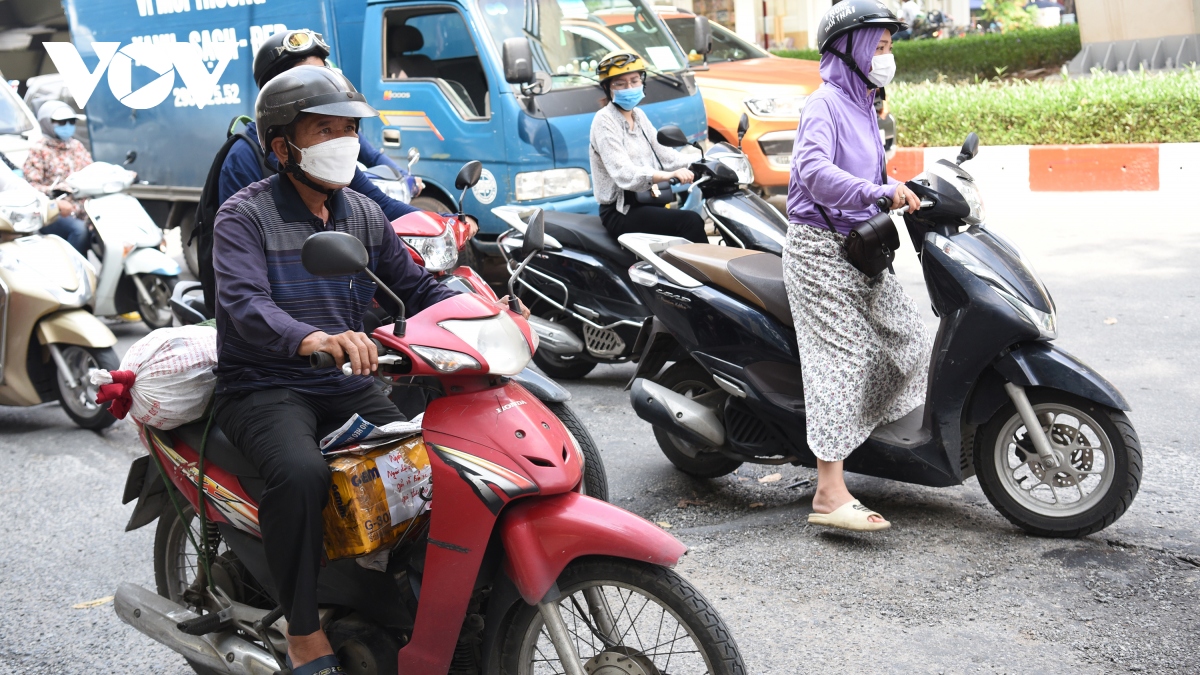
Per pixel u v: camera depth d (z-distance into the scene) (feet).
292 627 8.83
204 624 9.96
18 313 19.43
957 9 80.79
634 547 8.08
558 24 26.81
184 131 32.53
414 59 26.94
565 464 8.48
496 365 8.50
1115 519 12.59
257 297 8.85
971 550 12.92
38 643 12.23
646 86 26.86
